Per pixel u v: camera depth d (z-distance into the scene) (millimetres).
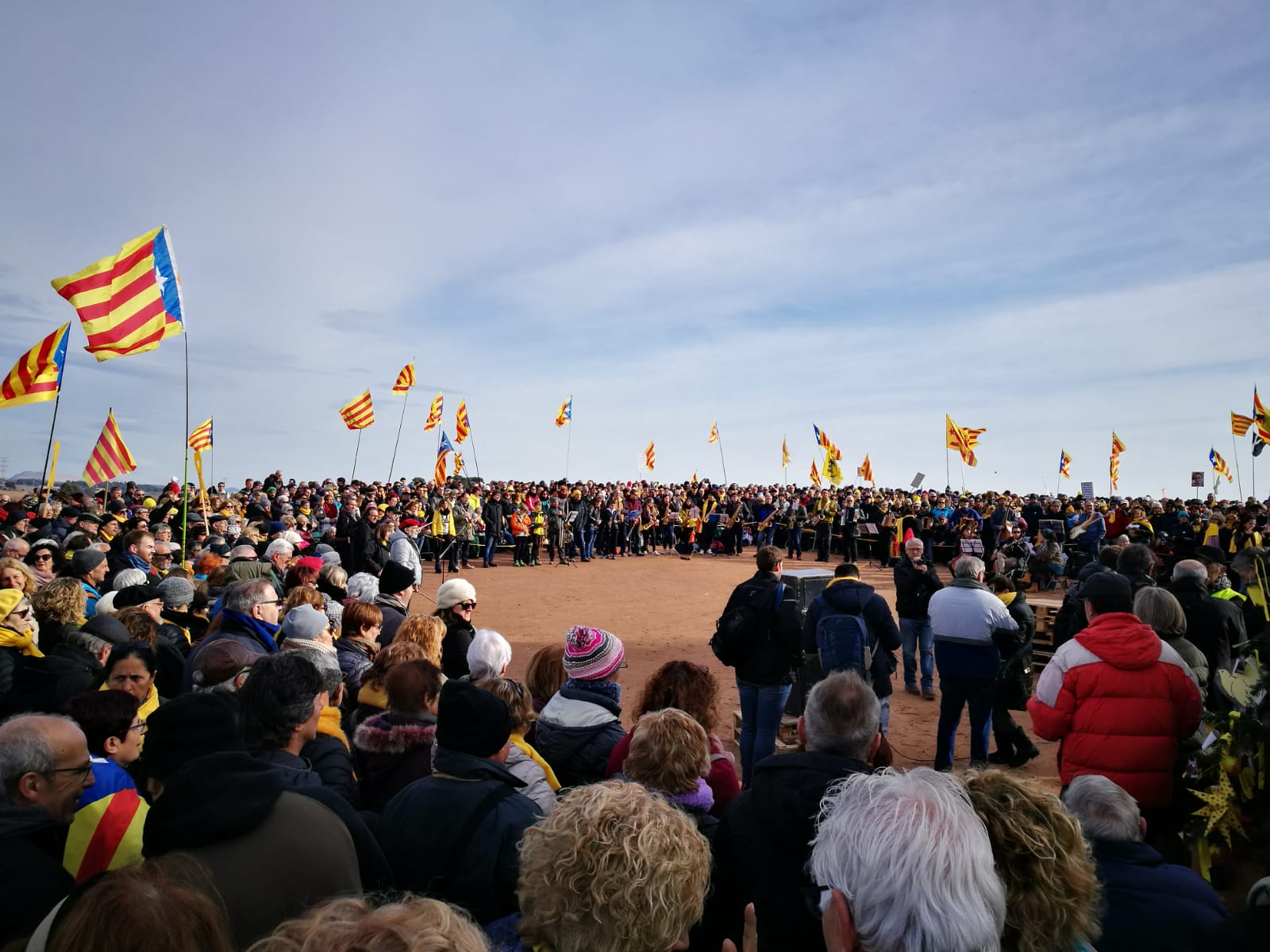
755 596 6266
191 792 2178
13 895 2270
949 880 1548
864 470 33125
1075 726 4160
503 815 2641
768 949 2455
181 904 1620
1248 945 1744
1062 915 1935
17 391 11461
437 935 1391
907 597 9938
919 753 7852
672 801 2930
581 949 1828
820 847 1744
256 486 21938
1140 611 4992
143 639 5352
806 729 2955
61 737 2711
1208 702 5184
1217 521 18391
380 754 3553
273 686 3025
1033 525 23500
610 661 4000
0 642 4820
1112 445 35438
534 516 23609
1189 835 3447
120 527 13062
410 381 22938
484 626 14328
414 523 16125
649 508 27906
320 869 2133
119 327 8984
